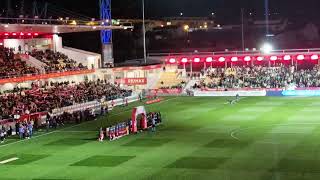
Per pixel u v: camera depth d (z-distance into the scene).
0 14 100.88
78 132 69.25
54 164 49.38
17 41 109.94
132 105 99.12
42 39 114.81
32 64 100.94
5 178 44.44
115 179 42.59
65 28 101.19
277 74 116.62
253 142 56.50
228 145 55.38
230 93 110.44
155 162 48.34
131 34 178.00
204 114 82.75
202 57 123.38
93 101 95.06
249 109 87.06
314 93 105.25
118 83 116.81
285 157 48.16
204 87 114.69
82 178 43.34
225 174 42.62
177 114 83.94
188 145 56.34
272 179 40.50
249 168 44.38
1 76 87.62
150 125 69.50
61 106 87.06
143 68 118.81
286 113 80.12
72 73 104.38
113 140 61.41
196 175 42.75
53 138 65.12
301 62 136.62
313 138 57.53
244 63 141.00
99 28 107.62
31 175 45.19
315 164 44.94
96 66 119.38
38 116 77.50
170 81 120.62
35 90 93.62
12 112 76.56
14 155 54.69
